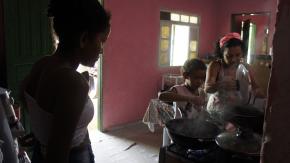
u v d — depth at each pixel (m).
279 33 0.36
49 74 0.72
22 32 2.71
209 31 5.08
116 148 3.15
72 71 0.69
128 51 3.84
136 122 4.12
